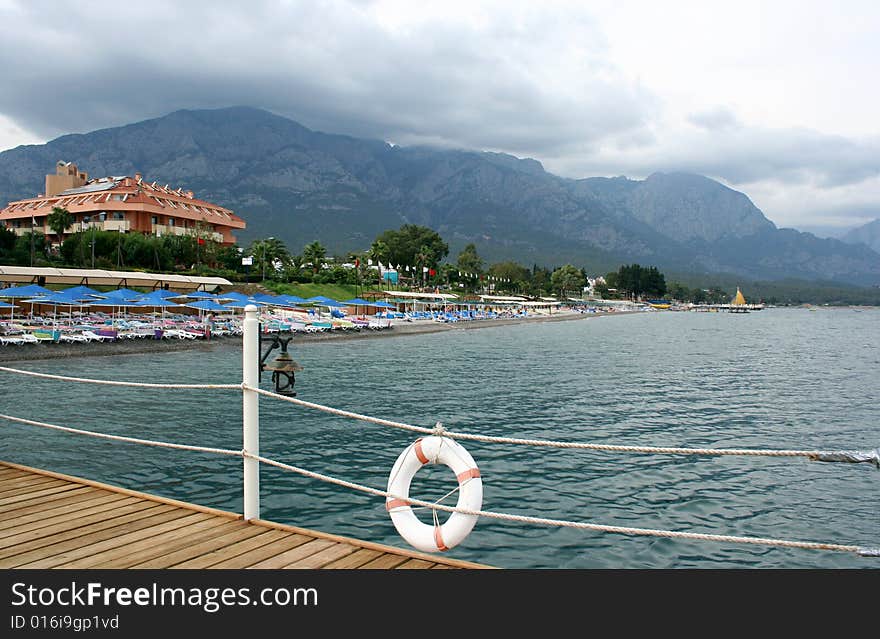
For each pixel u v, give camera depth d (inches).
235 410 788.6
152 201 3671.3
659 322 5123.0
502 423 757.3
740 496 471.8
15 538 207.5
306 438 639.1
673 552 365.4
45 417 729.6
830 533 403.2
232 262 3425.2
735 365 1568.7
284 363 288.4
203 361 1350.9
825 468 549.0
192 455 557.3
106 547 200.7
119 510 235.8
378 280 4424.2
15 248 2596.0
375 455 575.5
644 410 863.7
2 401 832.9
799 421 802.2
